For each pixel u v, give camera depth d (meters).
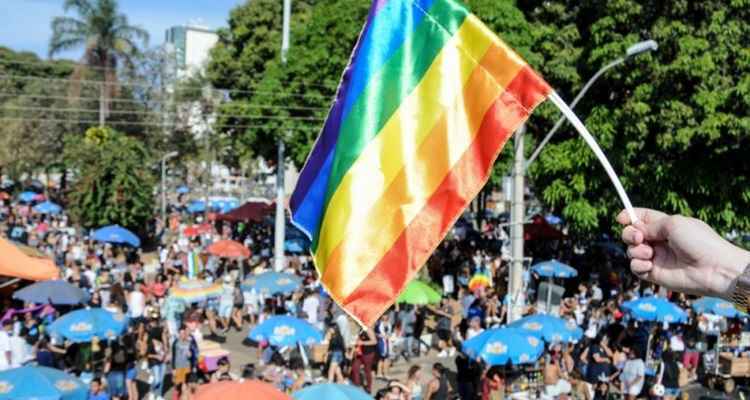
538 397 20.48
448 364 26.38
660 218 3.15
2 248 22.75
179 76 78.19
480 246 45.50
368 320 5.11
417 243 5.21
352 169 5.32
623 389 20.17
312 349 24.52
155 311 26.38
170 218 64.00
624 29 28.45
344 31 33.94
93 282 30.61
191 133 77.69
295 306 28.67
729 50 27.08
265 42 50.19
